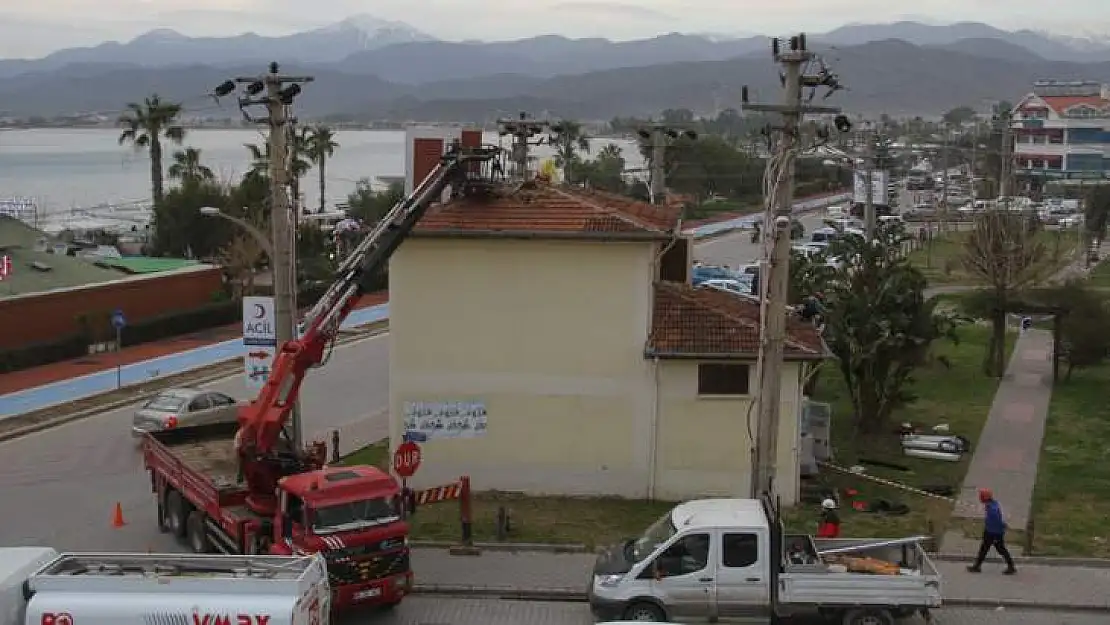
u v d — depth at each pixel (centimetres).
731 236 9444
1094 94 15638
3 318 4525
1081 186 11762
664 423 2642
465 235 2608
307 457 2156
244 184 7312
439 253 2664
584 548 2286
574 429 2677
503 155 2981
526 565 2198
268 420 2091
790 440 2591
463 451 2708
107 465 3061
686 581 1809
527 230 2603
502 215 2662
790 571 1823
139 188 19038
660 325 2655
